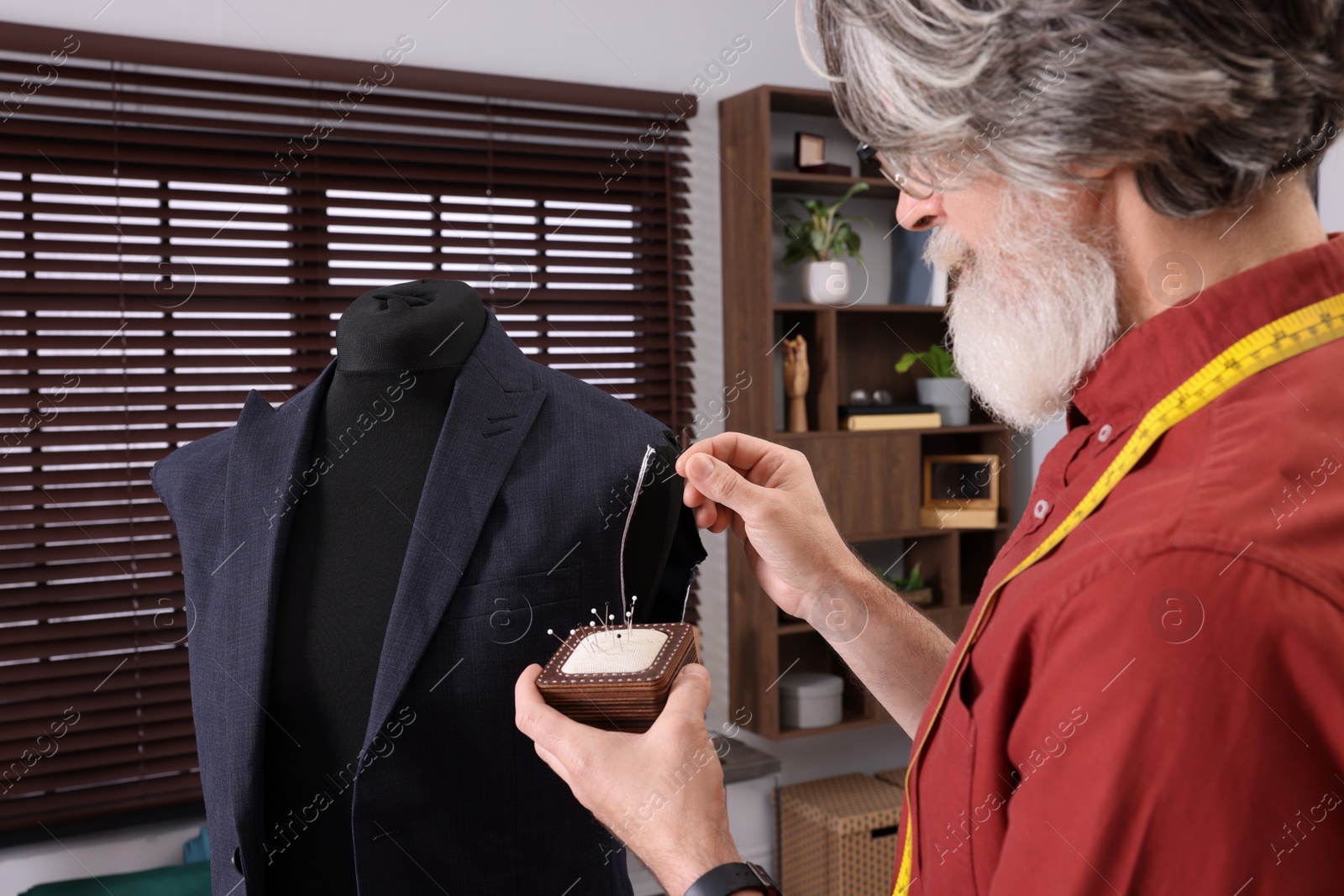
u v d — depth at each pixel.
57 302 2.18
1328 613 0.38
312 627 0.95
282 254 2.37
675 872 0.62
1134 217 0.48
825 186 2.91
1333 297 0.45
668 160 2.83
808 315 3.00
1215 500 0.41
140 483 2.24
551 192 2.70
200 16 2.30
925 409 3.02
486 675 0.90
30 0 2.15
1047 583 0.46
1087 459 0.52
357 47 2.47
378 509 0.98
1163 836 0.39
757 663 2.81
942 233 0.63
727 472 0.87
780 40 2.99
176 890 2.06
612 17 2.77
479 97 2.62
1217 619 0.39
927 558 3.20
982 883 0.51
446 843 0.89
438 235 2.55
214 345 2.30
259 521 0.97
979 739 0.50
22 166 2.14
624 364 2.79
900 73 0.52
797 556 0.90
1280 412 0.43
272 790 0.92
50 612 2.15
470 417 0.97
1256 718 0.38
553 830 0.92
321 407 1.04
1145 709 0.40
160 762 2.24
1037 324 0.52
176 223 2.29
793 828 2.86
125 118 2.24
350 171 2.44
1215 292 0.46
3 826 2.11
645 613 0.99
